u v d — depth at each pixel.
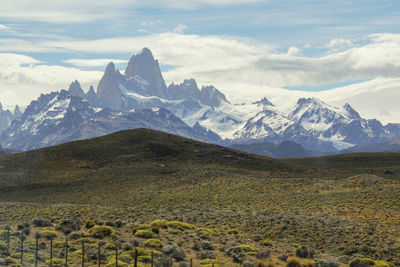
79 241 78.12
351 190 153.00
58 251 71.44
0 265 59.16
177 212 130.75
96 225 91.56
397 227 97.31
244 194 174.38
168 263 65.25
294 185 179.25
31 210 127.19
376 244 86.31
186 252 77.88
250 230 104.81
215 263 70.75
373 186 155.88
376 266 73.00
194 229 99.38
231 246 84.62
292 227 102.50
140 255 70.81
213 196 178.12
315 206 133.12
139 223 104.19
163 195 191.38
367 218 109.50
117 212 124.44
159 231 91.56
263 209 139.25
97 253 68.94
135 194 199.12
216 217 120.50
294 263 71.38
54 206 141.88
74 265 64.56
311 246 90.12
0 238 74.81
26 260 63.59
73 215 115.75
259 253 78.56
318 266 73.25
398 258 78.88
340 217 113.19
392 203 121.06
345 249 85.44
